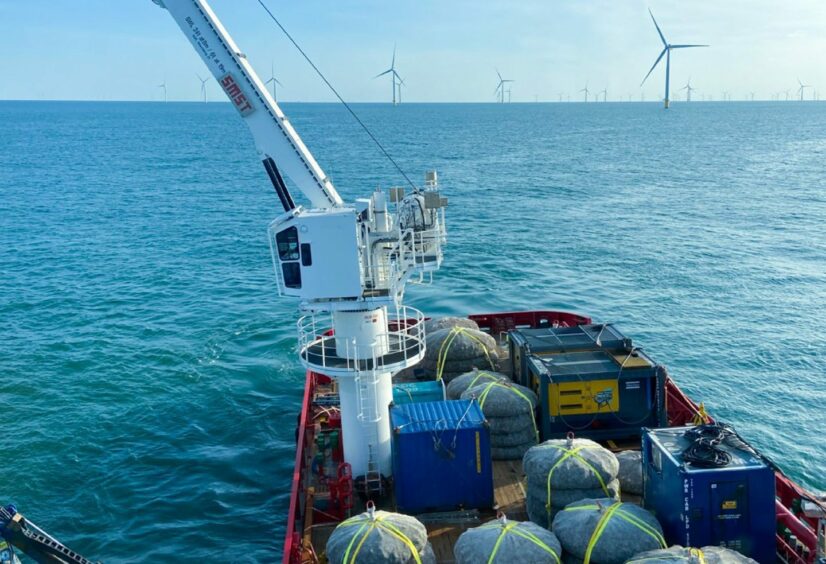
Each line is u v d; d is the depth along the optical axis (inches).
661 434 609.0
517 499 697.6
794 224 2748.5
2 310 1777.8
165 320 1686.8
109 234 2726.4
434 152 6422.2
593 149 6929.1
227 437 1121.4
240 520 911.0
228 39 729.6
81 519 915.4
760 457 561.9
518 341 859.4
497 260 2199.8
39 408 1218.6
